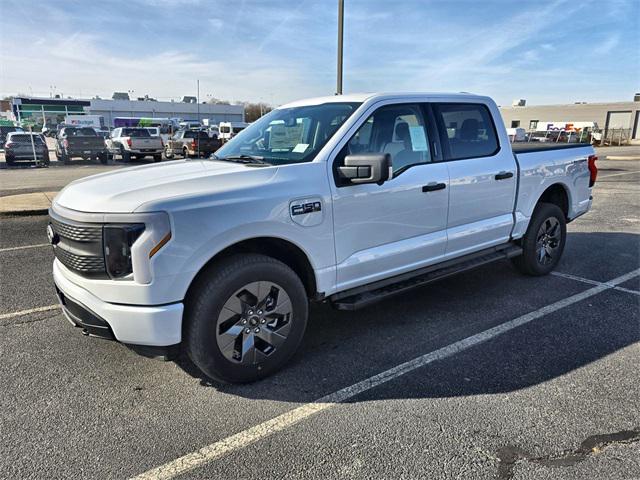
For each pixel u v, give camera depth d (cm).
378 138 381
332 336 402
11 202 1032
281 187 321
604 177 1655
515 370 342
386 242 386
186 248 284
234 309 312
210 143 2353
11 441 268
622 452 255
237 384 327
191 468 247
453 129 439
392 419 286
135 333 286
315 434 273
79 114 6297
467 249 455
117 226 277
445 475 240
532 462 249
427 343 387
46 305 473
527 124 6981
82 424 284
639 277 550
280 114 433
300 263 351
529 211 511
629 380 327
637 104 5953
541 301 475
